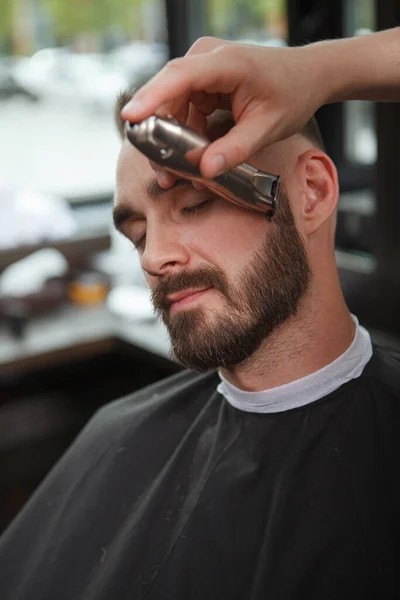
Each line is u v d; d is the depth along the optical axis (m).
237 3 1.94
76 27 2.30
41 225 1.90
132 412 0.94
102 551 0.84
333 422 0.77
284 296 0.73
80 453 0.94
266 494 0.76
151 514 0.82
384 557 0.68
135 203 0.73
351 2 1.69
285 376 0.78
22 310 1.69
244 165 0.62
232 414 0.83
